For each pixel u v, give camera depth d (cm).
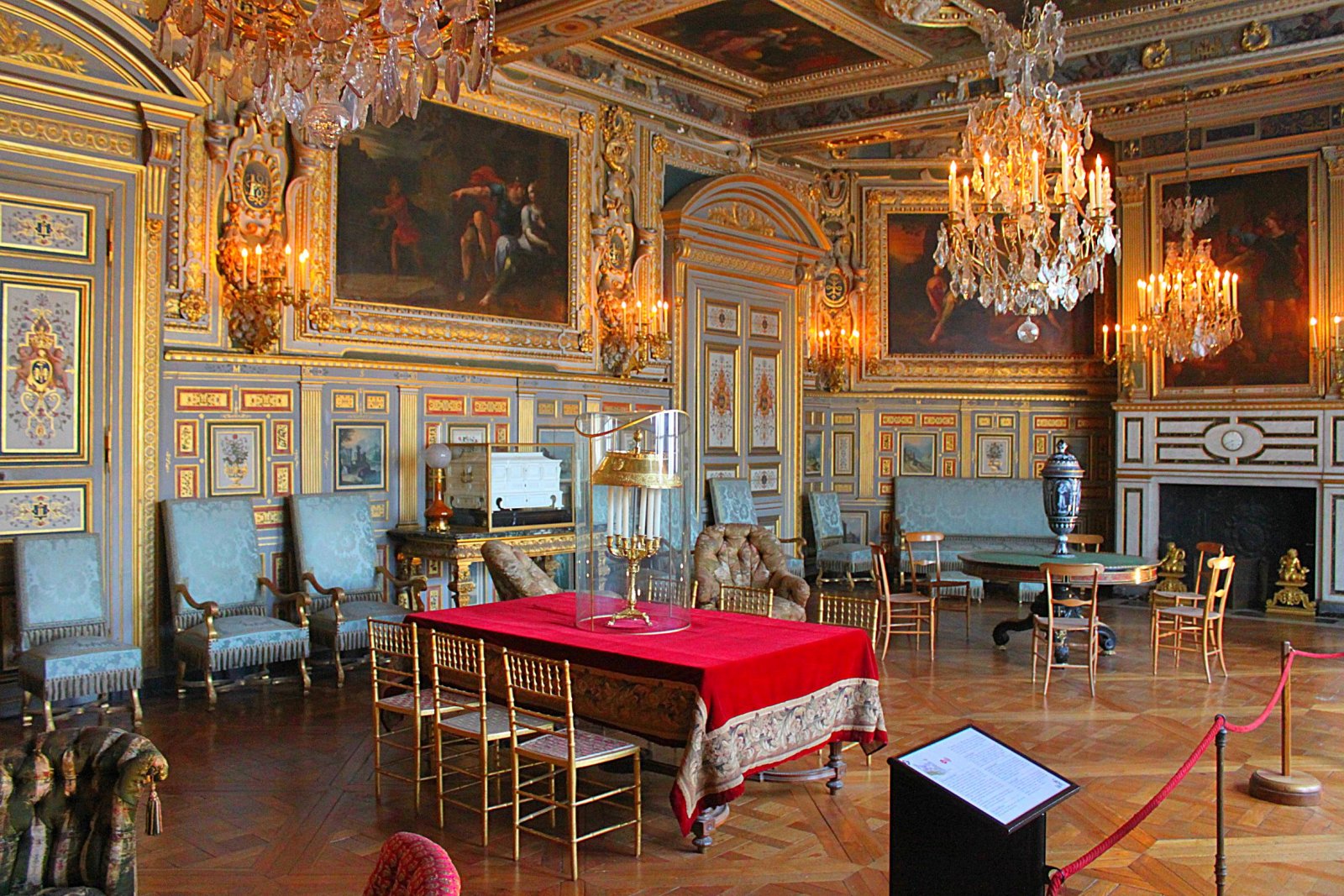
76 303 670
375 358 816
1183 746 599
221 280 734
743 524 808
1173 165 1146
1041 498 1230
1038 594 969
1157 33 865
